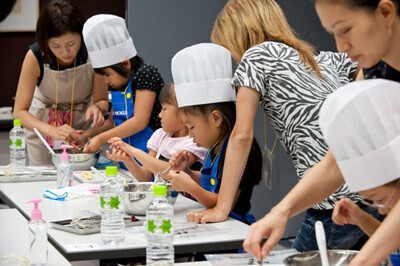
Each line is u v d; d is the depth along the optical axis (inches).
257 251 62.6
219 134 102.1
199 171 119.3
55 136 149.9
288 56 90.2
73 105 161.8
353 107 52.7
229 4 97.6
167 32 183.6
